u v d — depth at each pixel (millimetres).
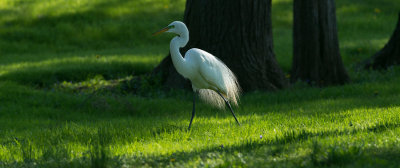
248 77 14062
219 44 14109
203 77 8828
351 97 12758
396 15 32906
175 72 14773
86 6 32375
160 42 27438
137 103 12898
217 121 9617
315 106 11219
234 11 13922
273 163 5055
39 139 8055
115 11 31734
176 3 34531
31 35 26859
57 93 13828
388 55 17609
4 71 17297
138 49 24812
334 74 16000
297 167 4875
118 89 14594
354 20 31203
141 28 28922
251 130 7957
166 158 5719
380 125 7172
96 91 14164
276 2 35969
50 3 33094
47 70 16906
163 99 13562
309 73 16078
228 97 9844
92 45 26469
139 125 9242
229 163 5043
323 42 15859
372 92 13125
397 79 14906
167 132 8188
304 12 15883
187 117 10844
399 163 4848
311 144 5812
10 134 9258
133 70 17844
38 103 12844
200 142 7133
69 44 26516
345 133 6797
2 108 12086
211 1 14031
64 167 5504
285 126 8164
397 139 5879
